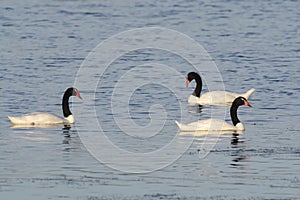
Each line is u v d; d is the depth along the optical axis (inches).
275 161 939.3
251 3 2891.2
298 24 2413.9
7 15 2536.9
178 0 2950.3
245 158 955.3
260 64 1755.7
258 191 815.7
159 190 820.6
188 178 867.4
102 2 2888.8
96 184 843.4
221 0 2972.4
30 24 2365.9
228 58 1841.8
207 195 801.6
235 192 812.6
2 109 1283.2
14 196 799.1
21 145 1023.6
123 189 824.3
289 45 2032.5
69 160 946.7
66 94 1187.9
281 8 2765.7
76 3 2856.8
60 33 2207.2
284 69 1691.7
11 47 1958.7
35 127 1144.2
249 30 2303.2
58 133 1104.8
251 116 1246.3
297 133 1104.2
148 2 2898.6
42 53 1871.3
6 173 884.0
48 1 2898.6
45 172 890.1
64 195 800.9
